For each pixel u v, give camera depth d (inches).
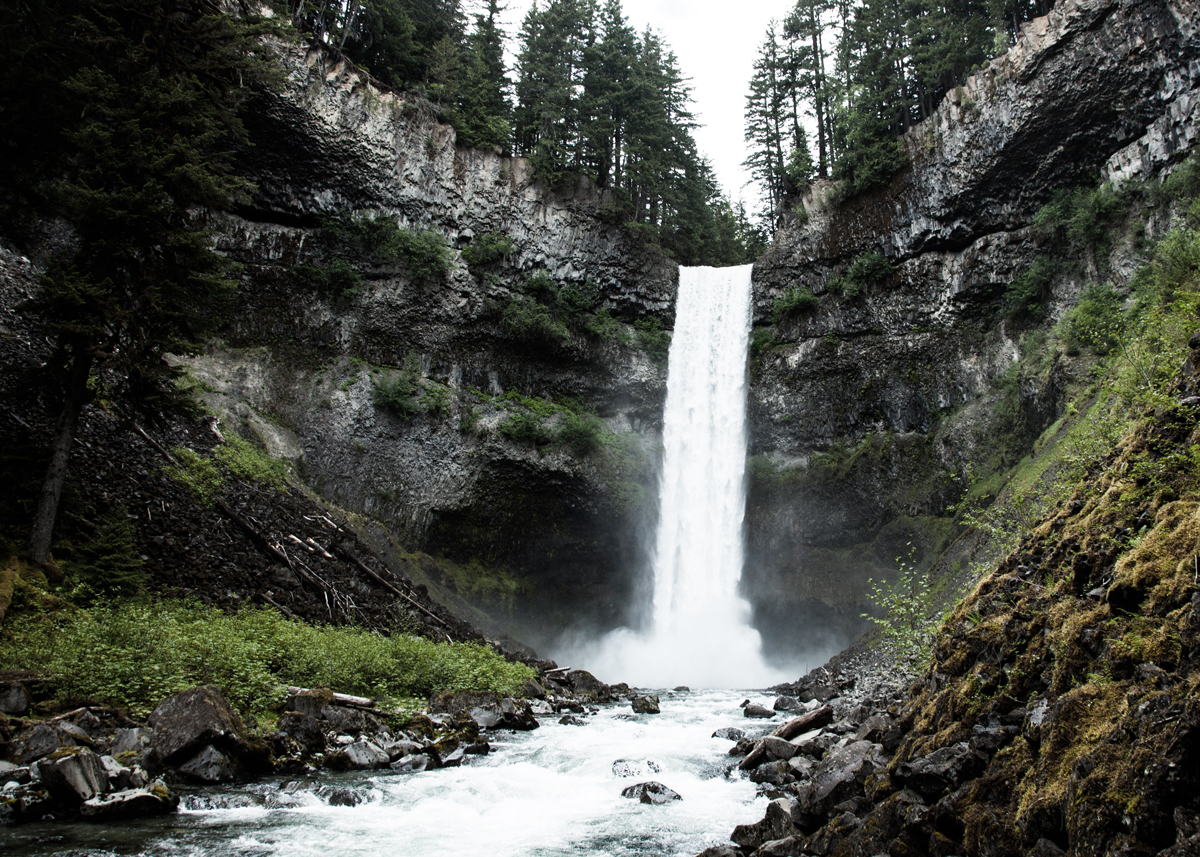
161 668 426.0
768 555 1453.0
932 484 1304.1
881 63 1482.5
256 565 755.4
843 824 244.4
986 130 1243.8
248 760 366.3
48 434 676.7
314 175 1283.2
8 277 877.8
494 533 1386.6
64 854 251.9
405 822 314.7
